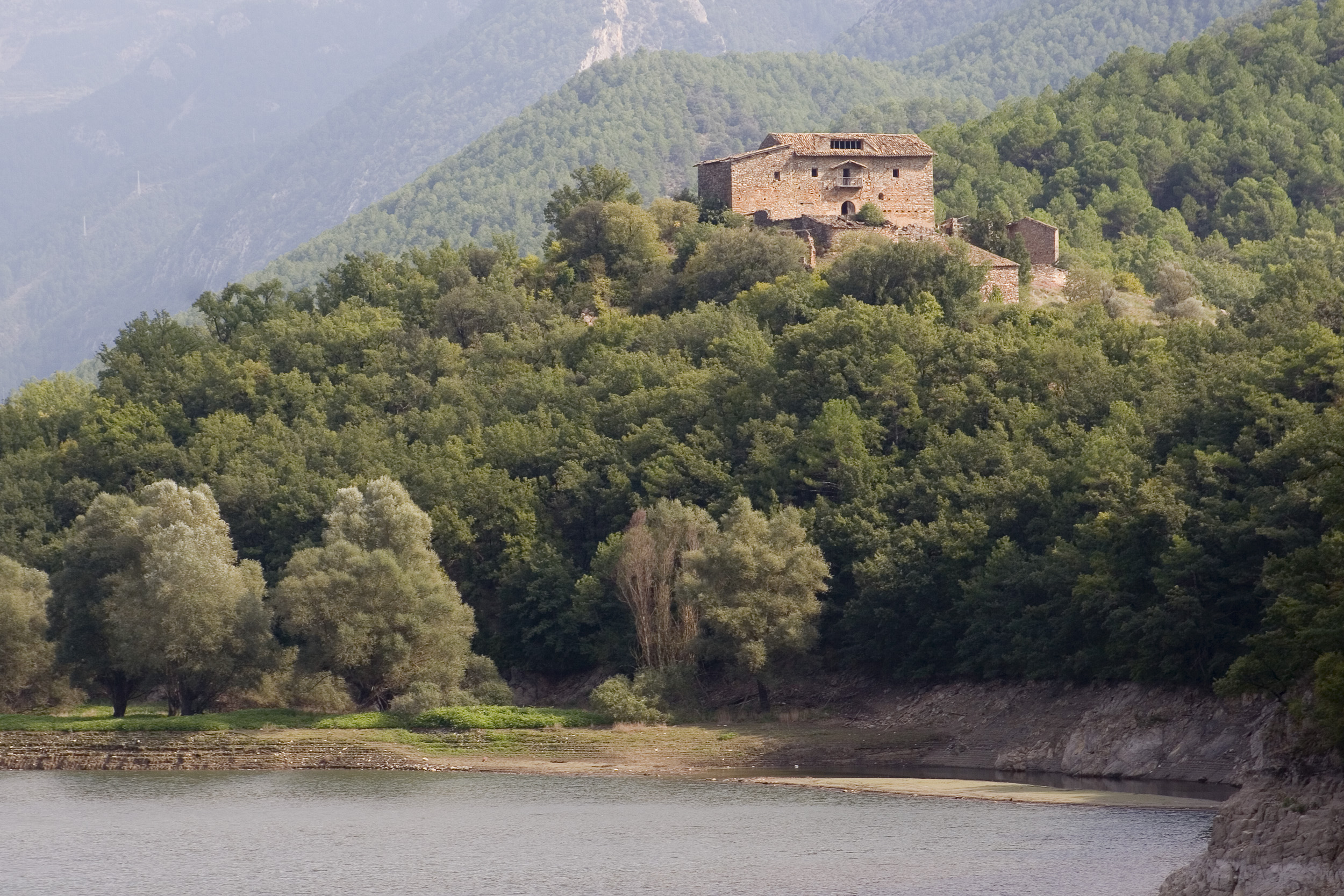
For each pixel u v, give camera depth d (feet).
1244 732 544.62
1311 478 462.19
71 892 427.74
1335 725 377.09
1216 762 544.21
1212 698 566.36
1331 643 397.19
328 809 549.95
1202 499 604.08
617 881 424.46
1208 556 574.56
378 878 437.17
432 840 489.67
